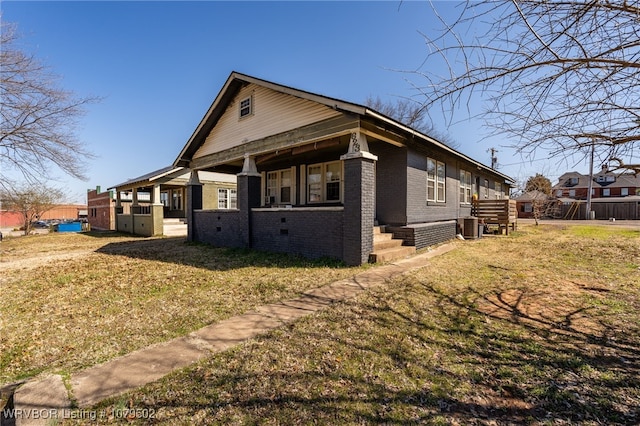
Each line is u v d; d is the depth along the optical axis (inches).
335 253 281.3
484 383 91.2
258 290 197.3
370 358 106.4
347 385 90.6
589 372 96.0
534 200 820.6
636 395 84.0
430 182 398.0
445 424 74.0
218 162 423.2
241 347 116.6
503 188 816.9
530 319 139.6
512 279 210.5
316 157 418.0
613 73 85.7
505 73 95.2
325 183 407.5
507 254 311.0
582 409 79.0
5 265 317.4
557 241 410.9
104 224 962.7
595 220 1068.5
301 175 436.8
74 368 105.0
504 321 137.9
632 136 91.2
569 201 1204.5
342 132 268.1
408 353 109.7
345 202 266.5
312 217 298.8
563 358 104.8
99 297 195.6
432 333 126.3
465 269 241.8
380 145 355.3
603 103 91.8
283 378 94.8
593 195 1428.4
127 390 90.2
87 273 267.4
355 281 208.4
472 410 79.2
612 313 144.4
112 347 121.8
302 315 148.9
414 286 194.2
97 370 102.4
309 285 203.6
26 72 386.6
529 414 77.4
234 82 375.2
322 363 103.4
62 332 140.3
